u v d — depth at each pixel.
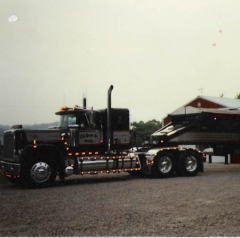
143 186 11.07
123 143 12.99
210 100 30.88
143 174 13.74
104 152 12.70
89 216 6.95
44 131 11.60
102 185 11.52
